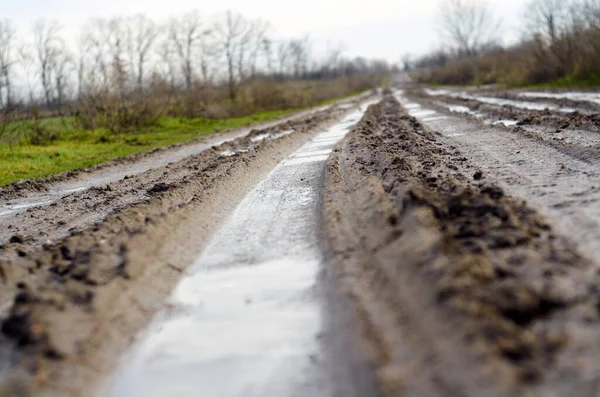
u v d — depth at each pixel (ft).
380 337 13.09
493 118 57.67
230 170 36.55
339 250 19.39
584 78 106.63
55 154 59.41
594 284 13.02
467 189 22.40
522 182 24.86
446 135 47.91
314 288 17.61
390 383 11.28
